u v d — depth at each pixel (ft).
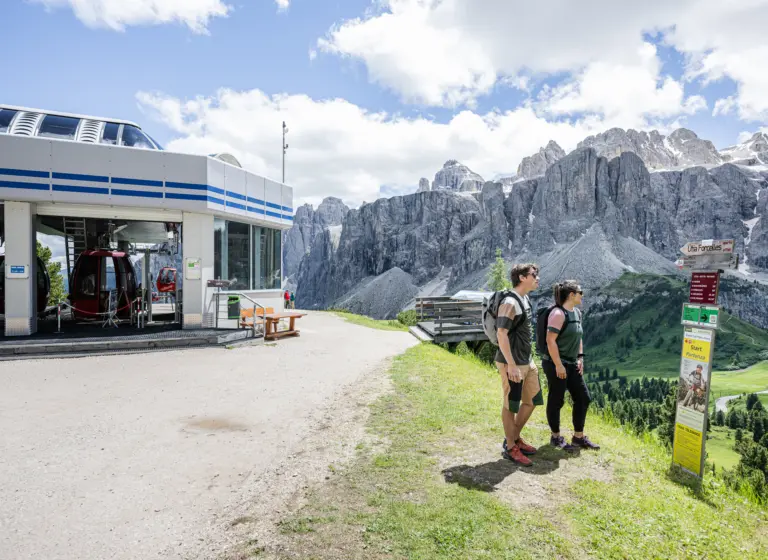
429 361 37.40
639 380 539.70
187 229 50.29
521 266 16.71
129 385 28.78
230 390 27.68
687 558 10.94
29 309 44.60
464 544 10.95
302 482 14.83
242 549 11.02
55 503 13.60
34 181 43.98
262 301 61.98
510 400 15.97
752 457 243.19
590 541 11.28
